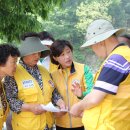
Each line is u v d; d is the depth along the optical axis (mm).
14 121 3039
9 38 5992
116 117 2418
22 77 2965
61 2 6168
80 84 3207
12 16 5848
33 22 5988
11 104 2938
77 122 3207
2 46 2781
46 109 2869
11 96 2936
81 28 37125
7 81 2928
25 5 5887
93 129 2453
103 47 2414
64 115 3207
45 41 3490
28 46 2973
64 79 3225
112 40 2396
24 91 2936
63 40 3209
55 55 3184
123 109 2404
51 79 3156
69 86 3191
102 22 2441
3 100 2939
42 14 6191
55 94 3170
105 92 2273
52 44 3201
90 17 39312
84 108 2510
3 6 5840
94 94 2309
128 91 2361
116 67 2273
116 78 2268
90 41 2396
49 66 3469
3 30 5941
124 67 2279
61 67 3256
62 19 39281
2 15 5805
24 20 5910
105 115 2412
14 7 5828
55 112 3133
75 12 39531
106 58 2375
